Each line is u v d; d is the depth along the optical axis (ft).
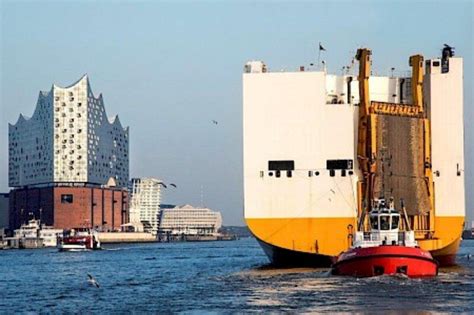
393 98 496.64
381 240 411.34
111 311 327.06
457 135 473.67
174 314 308.60
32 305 360.48
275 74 465.47
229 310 311.27
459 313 288.10
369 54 460.55
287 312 299.99
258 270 513.45
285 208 461.37
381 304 313.73
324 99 462.19
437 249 463.42
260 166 464.24
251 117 466.29
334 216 458.09
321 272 445.78
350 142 460.55
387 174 454.40
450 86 475.72
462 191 472.03
